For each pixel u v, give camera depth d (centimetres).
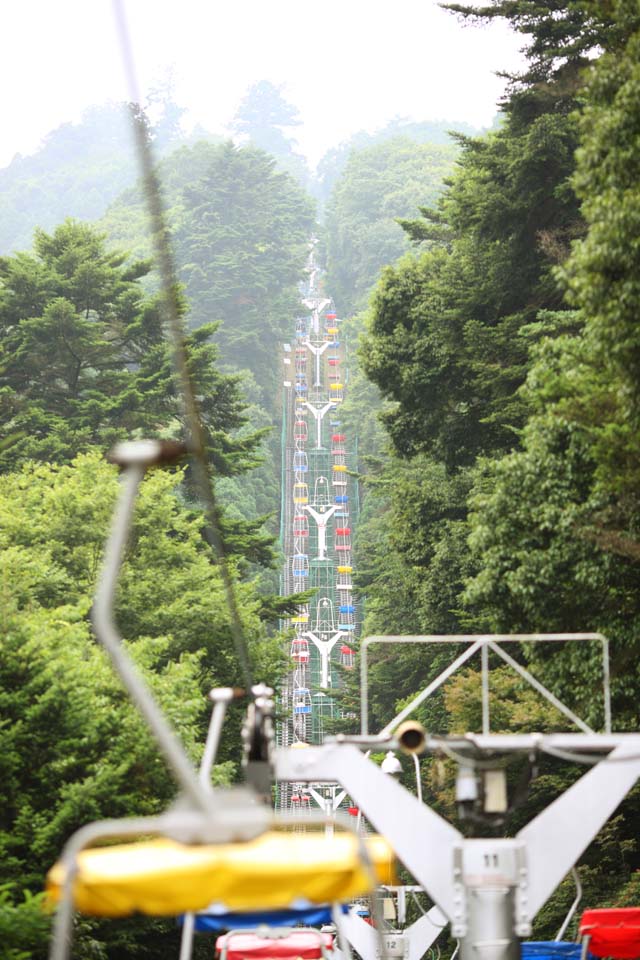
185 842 1384
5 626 4922
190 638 7762
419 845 2403
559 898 6656
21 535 7788
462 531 9144
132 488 1243
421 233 13012
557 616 5581
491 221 8825
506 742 2488
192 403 1964
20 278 12400
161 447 1235
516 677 6506
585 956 3159
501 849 2395
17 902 4419
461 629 9169
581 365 5412
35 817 4516
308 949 3569
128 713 5216
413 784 9838
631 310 4406
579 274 4584
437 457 9906
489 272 9000
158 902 1553
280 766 2442
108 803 4750
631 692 5253
